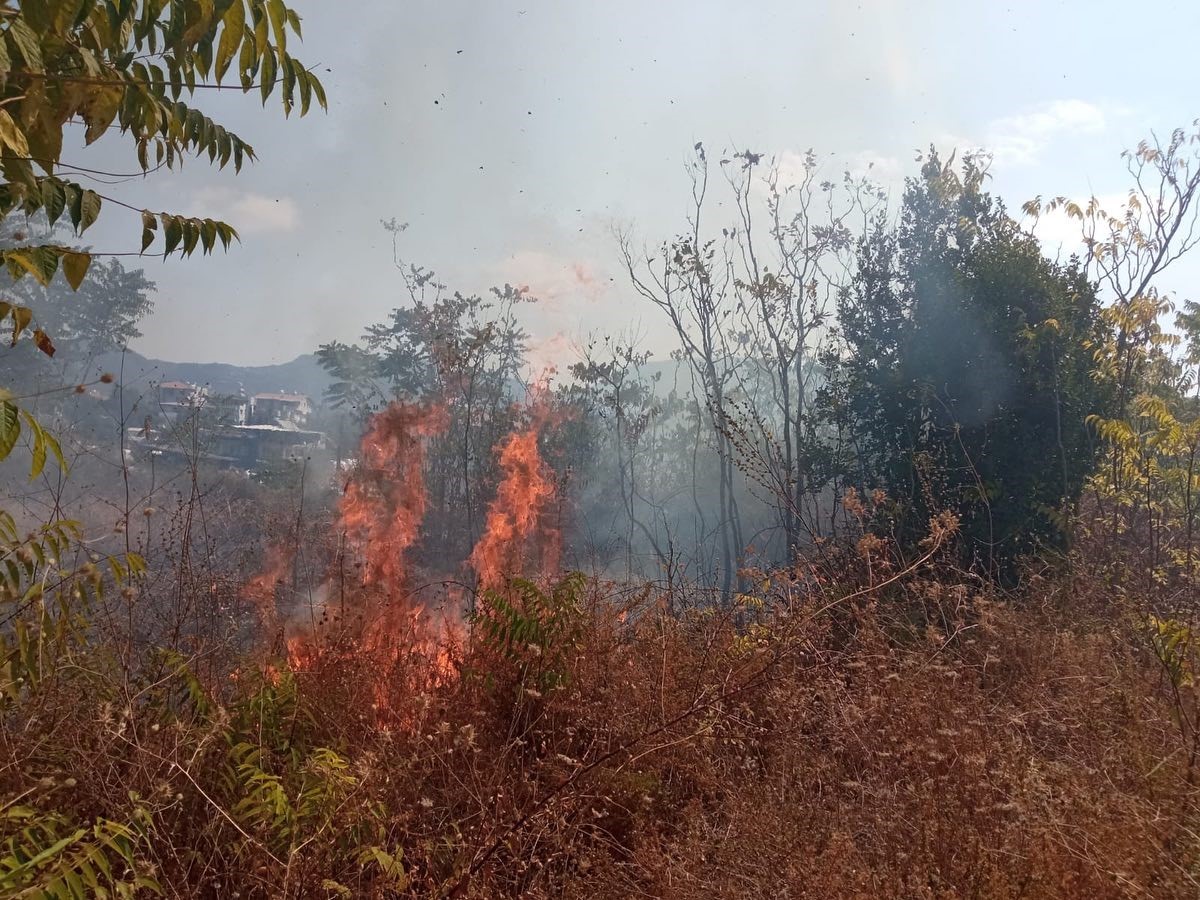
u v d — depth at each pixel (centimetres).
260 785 272
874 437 1148
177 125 298
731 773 375
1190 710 394
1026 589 777
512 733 379
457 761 365
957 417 1038
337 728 363
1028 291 1034
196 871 262
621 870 313
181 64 292
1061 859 269
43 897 188
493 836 296
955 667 447
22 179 241
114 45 265
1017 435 1006
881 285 1179
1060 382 984
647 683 429
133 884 215
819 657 457
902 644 510
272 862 256
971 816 307
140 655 377
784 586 560
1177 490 869
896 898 270
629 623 518
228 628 439
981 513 961
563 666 416
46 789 240
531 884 289
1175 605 629
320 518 858
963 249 1137
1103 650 491
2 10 230
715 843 327
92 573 271
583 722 395
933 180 1185
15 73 235
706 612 533
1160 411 758
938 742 347
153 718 314
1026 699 419
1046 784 322
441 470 1345
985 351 1041
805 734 409
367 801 283
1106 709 400
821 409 1224
